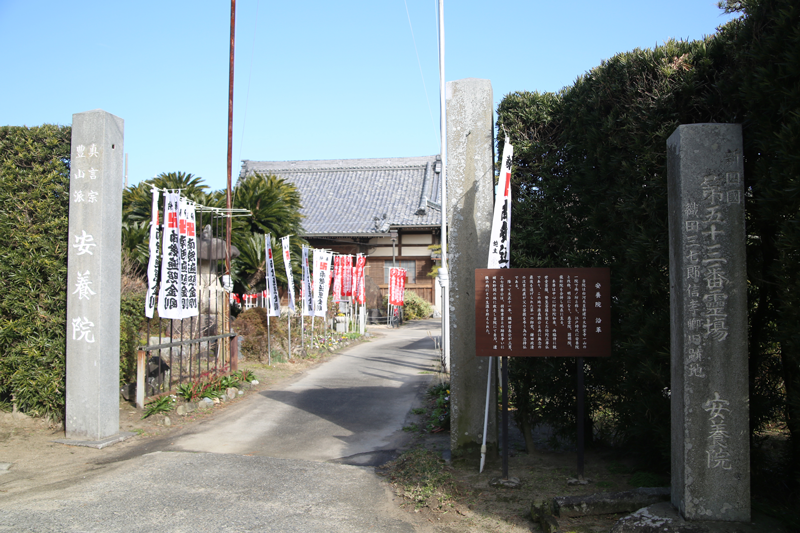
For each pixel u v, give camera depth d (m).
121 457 5.91
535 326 5.11
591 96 5.42
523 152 6.08
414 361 13.85
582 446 5.01
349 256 19.52
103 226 6.44
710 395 3.81
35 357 6.69
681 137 3.88
